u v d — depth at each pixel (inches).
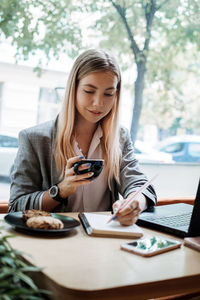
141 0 109.8
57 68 102.7
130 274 33.1
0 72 96.6
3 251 30.2
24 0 95.8
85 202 64.1
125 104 114.4
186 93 123.7
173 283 33.3
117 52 110.4
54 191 54.0
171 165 119.0
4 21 94.5
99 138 65.6
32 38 98.6
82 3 103.2
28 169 60.7
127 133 72.6
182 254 40.1
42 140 61.7
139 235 45.5
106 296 29.8
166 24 115.1
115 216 47.3
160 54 116.6
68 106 60.7
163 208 61.3
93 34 106.5
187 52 120.4
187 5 115.9
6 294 25.7
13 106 99.6
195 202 44.5
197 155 129.6
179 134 125.6
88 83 56.9
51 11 99.6
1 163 96.9
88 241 42.3
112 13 107.4
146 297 31.9
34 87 101.0
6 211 67.2
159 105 120.0
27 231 43.6
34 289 27.8
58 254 37.0
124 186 65.0
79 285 29.8
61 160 61.5
